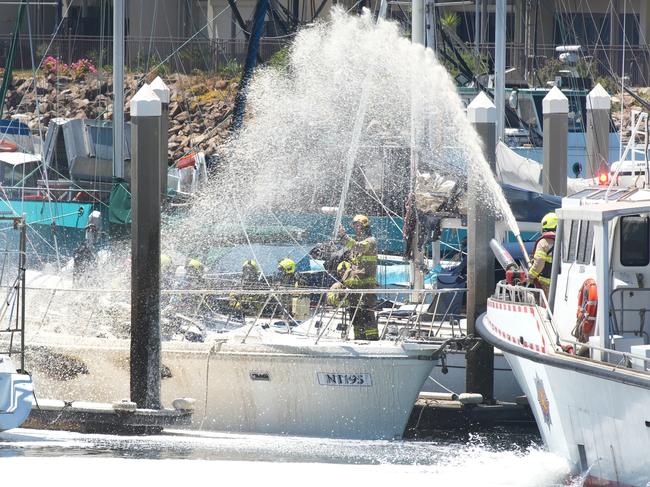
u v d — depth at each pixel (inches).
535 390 2078.0
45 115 5374.0
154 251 2340.1
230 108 5265.8
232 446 2299.5
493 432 2409.0
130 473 2085.4
